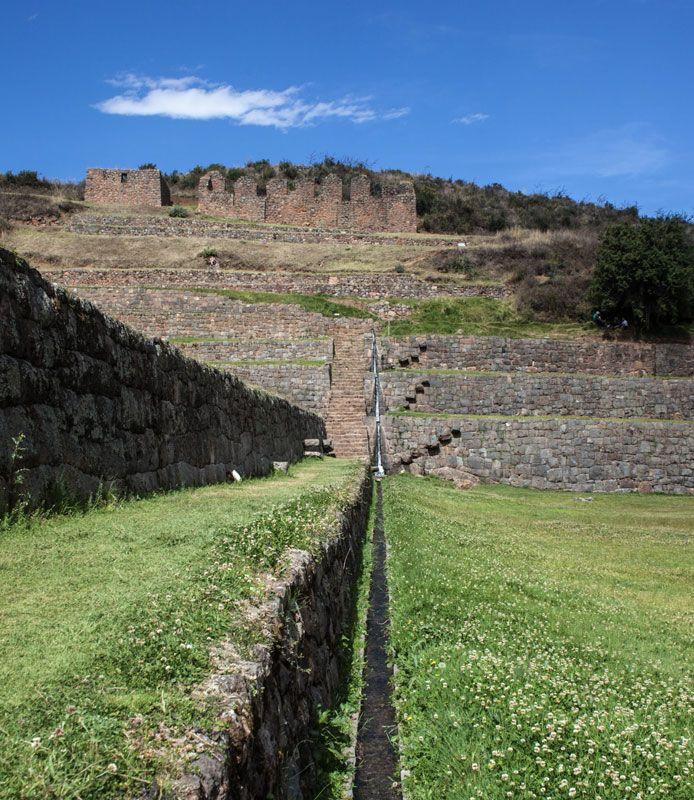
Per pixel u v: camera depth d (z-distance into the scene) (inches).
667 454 1268.5
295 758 184.4
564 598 412.2
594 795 186.2
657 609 420.2
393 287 1843.0
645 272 1653.5
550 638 326.3
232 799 125.2
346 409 1343.5
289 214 2474.2
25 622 166.4
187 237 2194.9
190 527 287.1
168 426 446.0
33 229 2201.0
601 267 1711.4
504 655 295.7
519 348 1530.5
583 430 1263.5
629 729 218.1
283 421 867.4
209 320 1561.3
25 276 282.5
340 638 309.4
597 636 339.0
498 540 634.2
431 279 1910.7
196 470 501.4
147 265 1975.9
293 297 1713.8
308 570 244.1
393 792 213.9
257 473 681.6
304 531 291.6
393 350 1496.1
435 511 797.9
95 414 338.6
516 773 195.9
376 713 266.5
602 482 1254.3
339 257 2096.5
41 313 289.7
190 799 110.7
